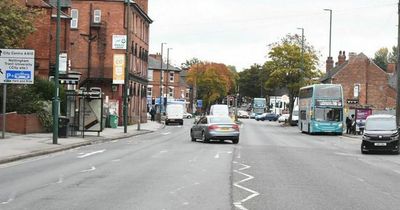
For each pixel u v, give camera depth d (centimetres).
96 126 3456
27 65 2698
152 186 1354
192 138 3531
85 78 5847
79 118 3431
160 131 5100
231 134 3222
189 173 1647
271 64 7288
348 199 1205
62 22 4691
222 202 1127
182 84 13138
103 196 1191
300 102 5603
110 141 3341
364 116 4941
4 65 2692
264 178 1557
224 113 6350
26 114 3322
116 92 5878
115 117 5109
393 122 2806
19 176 1529
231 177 1565
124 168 1769
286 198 1195
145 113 7494
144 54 7356
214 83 12712
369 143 2717
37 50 4319
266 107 14062
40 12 3625
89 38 5778
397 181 1571
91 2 5962
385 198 1230
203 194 1234
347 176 1670
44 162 1944
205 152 2512
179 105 7200
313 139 4175
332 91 4966
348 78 8162
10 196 1179
